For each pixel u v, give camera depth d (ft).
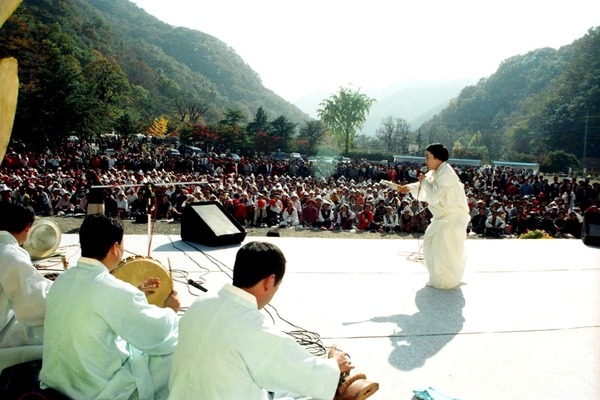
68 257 19.95
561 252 28.35
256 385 7.20
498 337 14.76
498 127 497.46
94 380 8.02
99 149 172.45
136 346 8.43
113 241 8.56
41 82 116.47
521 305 17.88
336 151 243.40
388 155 244.22
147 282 11.32
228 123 241.14
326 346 13.52
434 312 16.70
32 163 85.46
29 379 8.73
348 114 256.52
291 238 29.07
